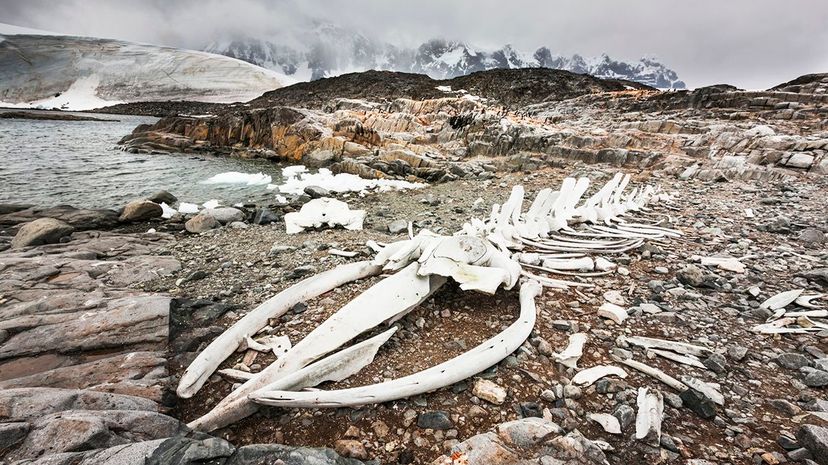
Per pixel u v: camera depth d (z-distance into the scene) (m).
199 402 3.57
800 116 18.80
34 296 5.41
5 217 10.52
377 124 30.69
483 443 2.86
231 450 2.50
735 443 3.01
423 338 4.57
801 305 4.94
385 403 3.44
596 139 20.09
